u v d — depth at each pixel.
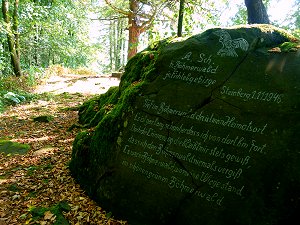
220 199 3.91
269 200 3.65
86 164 5.35
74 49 20.06
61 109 10.71
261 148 3.74
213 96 4.16
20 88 13.80
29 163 6.47
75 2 19.33
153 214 4.32
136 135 4.68
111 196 4.68
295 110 3.63
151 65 4.98
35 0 17.12
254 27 4.22
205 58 4.32
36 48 18.86
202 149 4.12
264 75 3.89
